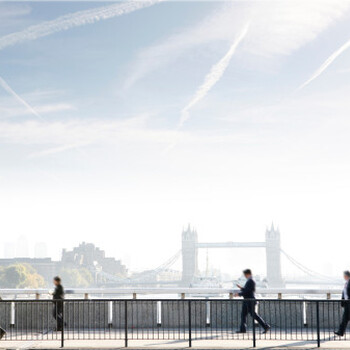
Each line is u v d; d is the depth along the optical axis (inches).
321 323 626.5
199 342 535.8
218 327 627.5
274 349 492.7
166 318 637.9
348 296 548.1
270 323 628.7
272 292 629.0
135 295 635.5
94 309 633.6
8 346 515.2
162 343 531.8
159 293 633.6
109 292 633.0
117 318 636.1
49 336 581.6
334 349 492.4
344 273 555.8
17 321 633.6
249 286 570.3
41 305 639.1
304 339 547.8
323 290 625.9
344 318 536.7
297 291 629.0
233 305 630.5
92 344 528.1
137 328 584.7
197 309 636.7
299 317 627.2
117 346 514.9
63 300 525.7
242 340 546.3
